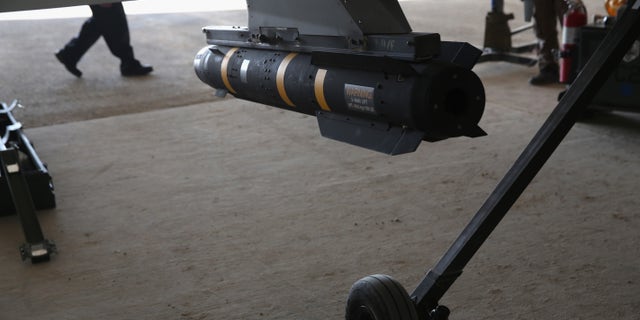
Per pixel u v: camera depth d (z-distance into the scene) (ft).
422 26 25.26
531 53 20.33
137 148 13.47
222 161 12.55
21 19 29.37
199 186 11.43
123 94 17.58
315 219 10.00
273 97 6.73
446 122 5.08
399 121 5.31
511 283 8.07
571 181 10.93
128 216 10.38
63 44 24.08
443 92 5.00
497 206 6.07
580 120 13.89
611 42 5.94
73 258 9.16
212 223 10.03
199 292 8.20
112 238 9.68
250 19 6.88
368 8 5.54
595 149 12.34
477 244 6.14
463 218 9.84
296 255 8.97
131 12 30.78
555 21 16.87
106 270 8.80
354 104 5.62
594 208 9.95
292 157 12.61
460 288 8.01
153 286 8.38
